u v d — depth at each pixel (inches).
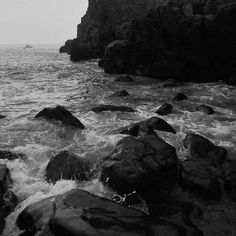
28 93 863.7
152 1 1951.3
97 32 2160.4
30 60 2316.7
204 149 423.2
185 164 366.9
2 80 1132.5
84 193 271.7
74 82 1082.7
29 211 266.4
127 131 486.9
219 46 1077.1
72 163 356.5
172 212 295.0
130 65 1302.9
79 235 225.3
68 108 677.9
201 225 291.3
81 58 2172.7
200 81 1114.1
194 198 329.4
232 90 932.6
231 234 282.5
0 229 268.8
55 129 509.0
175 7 1275.8
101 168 345.7
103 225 235.6
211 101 777.6
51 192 320.5
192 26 1093.8
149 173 327.9
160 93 871.7
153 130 476.4
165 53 1155.9
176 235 246.2
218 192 334.3
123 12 2021.4
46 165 368.8
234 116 639.8
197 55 1106.1
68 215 240.7
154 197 323.0
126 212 255.0
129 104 724.0
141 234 235.3
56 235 234.4
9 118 580.4
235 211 312.7
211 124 576.7
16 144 446.9
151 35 1213.1
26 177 344.2
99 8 2149.4
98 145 449.7
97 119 585.3
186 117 615.2
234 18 1036.5
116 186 319.6
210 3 1257.4
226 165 399.5
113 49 1320.1
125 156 345.1
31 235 246.4
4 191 297.1
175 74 1132.5
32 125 526.3
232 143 483.5
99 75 1285.7
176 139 472.4
